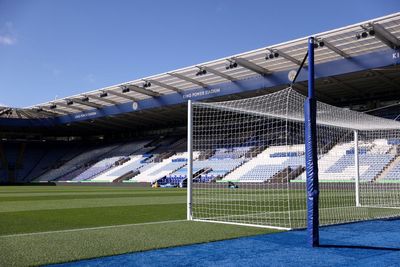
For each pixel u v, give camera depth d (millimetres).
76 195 20062
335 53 22250
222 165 27125
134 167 42000
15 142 53469
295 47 21750
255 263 4359
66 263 4340
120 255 4742
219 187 26250
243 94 29422
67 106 38469
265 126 19625
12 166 51125
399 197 16203
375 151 21656
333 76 23609
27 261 4410
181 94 31359
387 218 8703
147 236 6133
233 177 26125
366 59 21453
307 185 5520
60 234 6340
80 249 5070
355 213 9875
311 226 5387
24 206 12875
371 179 21047
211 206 12711
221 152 26688
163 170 38656
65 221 8586
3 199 16703
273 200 14969
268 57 22516
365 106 30578
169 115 40094
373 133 15930
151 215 9938
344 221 8156
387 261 4457
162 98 32812
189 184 8586
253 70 25516
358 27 18953
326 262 4410
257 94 29219
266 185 22891
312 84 5605
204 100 31375
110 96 34344
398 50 20172
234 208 11891
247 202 14141
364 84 26156
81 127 48625
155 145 45844
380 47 21141
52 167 51250
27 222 8383
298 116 10641
